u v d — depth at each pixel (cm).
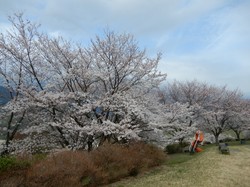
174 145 2225
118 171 1148
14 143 1508
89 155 1112
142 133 1608
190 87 3278
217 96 3466
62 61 1489
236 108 3528
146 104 1569
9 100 1554
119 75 1541
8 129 1537
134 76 1585
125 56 1535
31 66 1461
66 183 898
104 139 1452
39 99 1366
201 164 1489
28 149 1462
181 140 2428
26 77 1495
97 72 1454
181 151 2225
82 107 1370
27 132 1509
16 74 1503
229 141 3772
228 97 3497
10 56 1471
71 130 1352
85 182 977
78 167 981
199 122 3178
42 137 1542
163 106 1791
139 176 1234
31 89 1420
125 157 1217
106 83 1563
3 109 1480
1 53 1457
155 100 1689
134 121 1437
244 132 4122
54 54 1482
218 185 1050
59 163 945
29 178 833
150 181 1124
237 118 3569
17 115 1550
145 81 1602
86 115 1466
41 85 1508
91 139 1412
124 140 1486
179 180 1131
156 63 1598
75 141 1473
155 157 1473
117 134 1388
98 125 1326
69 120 1415
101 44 1526
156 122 1516
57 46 1477
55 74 1489
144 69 1570
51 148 1496
